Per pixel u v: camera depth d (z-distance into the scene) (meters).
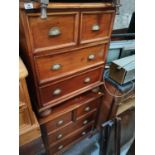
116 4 0.76
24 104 0.71
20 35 0.68
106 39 0.90
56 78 0.84
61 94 0.95
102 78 1.13
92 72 1.01
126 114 1.41
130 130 1.56
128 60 1.21
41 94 0.85
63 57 0.79
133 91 1.27
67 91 0.97
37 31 0.64
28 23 0.60
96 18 0.77
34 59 0.70
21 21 0.60
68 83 0.93
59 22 0.67
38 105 0.89
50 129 1.11
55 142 1.27
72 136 1.40
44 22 0.63
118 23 1.32
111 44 1.26
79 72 0.92
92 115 1.39
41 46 0.69
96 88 1.22
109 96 1.27
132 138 1.64
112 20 0.84
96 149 1.53
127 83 1.23
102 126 1.21
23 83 0.64
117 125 1.22
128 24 1.37
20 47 0.74
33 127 0.81
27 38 0.63
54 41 0.71
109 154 1.41
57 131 1.19
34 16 0.60
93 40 0.84
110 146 1.35
